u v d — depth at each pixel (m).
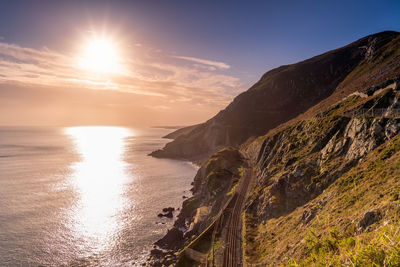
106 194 84.31
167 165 148.25
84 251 48.44
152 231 57.84
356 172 26.92
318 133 44.94
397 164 21.31
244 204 48.84
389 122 29.47
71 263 44.50
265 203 40.84
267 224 36.56
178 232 54.62
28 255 45.75
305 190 35.00
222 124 174.00
